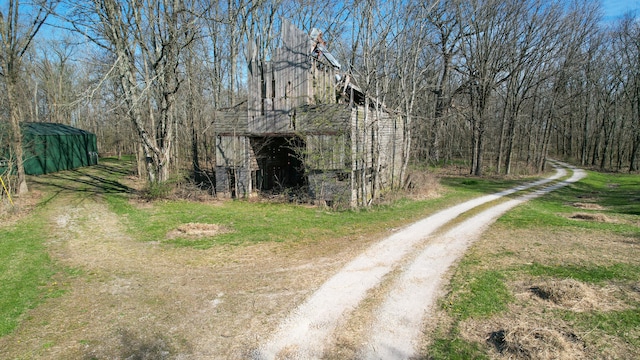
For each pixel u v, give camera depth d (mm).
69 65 44500
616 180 32031
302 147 18328
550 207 17438
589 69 41125
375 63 18625
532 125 37031
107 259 9781
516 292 7547
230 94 27188
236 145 18406
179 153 31812
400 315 6727
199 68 28781
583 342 5711
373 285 8055
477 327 6238
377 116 17734
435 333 6098
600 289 7574
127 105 19703
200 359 5531
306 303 7242
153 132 19297
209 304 7254
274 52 17328
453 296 7410
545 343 5531
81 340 6055
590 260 9320
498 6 29656
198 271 8961
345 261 9570
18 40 16734
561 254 9859
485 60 30953
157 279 8492
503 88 38438
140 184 22719
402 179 20875
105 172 27906
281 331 6246
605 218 14250
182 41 19516
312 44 17047
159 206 16391
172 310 7027
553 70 34281
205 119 29000
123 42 17297
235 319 6672
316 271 8898
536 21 29719
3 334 6234
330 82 18797
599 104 44125
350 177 16266
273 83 17516
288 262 9531
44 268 9109
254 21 24188
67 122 43344
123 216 14453
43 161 24969
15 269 8992
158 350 5766
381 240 11438
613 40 40500
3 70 16312
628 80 40719
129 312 6965
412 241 11328
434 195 20281
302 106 16812
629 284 7793
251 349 5758
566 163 46906
